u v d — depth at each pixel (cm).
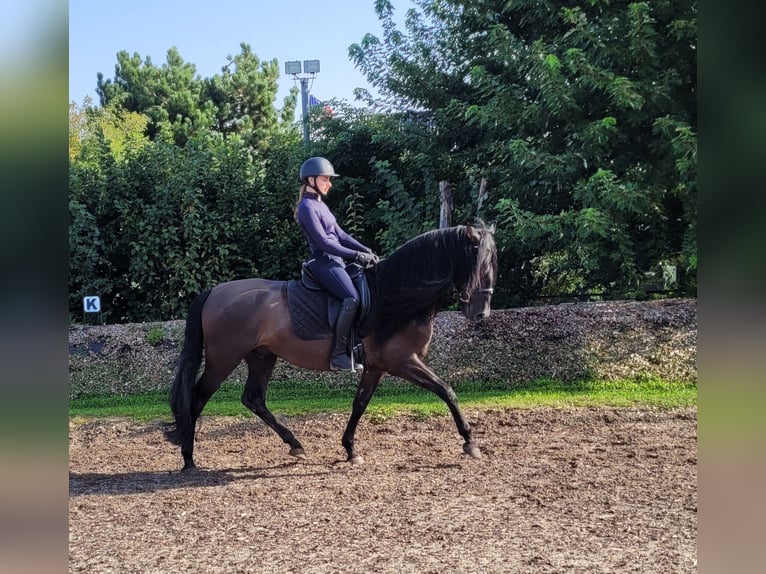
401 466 613
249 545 431
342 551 415
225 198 1160
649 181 998
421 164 1179
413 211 1121
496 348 970
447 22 1275
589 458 623
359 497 523
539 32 1150
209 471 623
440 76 1249
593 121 1021
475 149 1194
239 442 736
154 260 1140
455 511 484
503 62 1094
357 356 607
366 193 1221
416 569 386
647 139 1038
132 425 812
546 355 959
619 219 980
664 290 1130
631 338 956
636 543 421
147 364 1003
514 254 1123
